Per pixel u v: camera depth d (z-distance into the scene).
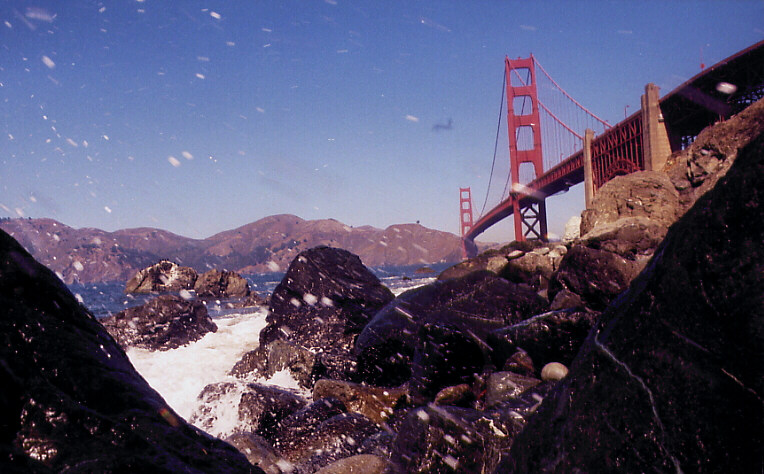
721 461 0.93
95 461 0.97
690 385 1.02
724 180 1.12
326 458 3.12
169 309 8.89
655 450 1.04
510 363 4.12
